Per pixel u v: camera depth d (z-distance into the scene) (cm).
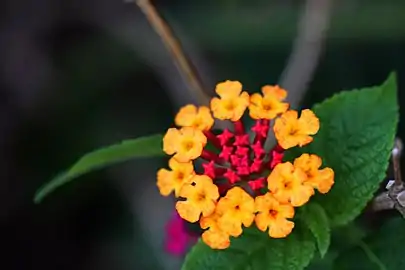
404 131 42
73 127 47
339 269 31
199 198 29
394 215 33
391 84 31
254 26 45
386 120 31
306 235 30
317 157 29
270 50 45
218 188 30
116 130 47
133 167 46
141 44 46
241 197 29
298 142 29
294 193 29
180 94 44
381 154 30
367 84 43
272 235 29
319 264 32
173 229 35
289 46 45
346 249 31
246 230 30
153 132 47
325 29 38
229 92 30
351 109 31
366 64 43
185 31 45
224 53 46
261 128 30
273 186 29
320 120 31
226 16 45
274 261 30
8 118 47
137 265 45
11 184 47
